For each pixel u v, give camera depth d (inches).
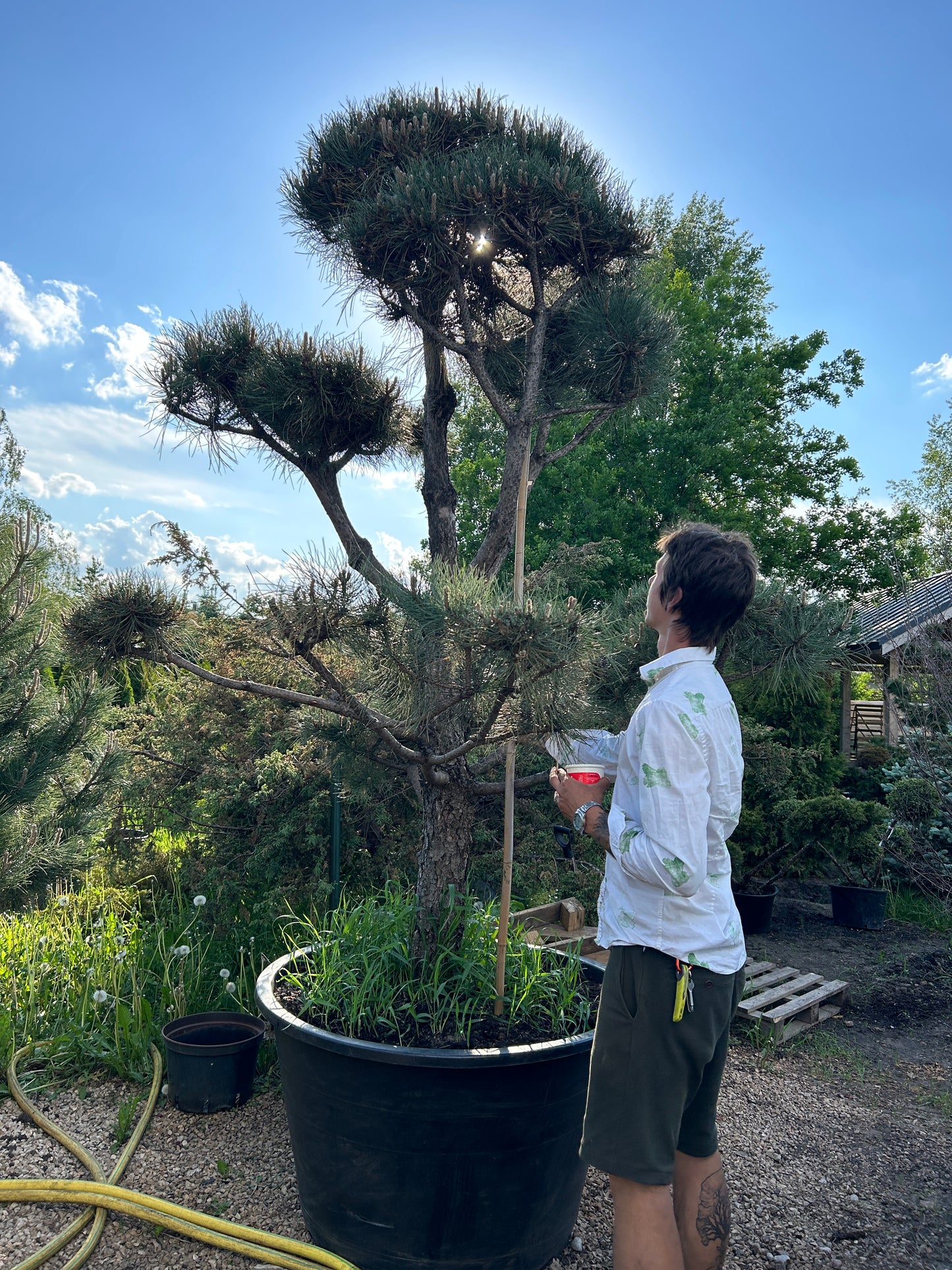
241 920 174.1
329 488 125.3
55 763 151.7
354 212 114.1
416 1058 76.3
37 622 150.7
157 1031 131.3
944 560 717.9
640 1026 62.6
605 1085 63.7
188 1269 82.4
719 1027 63.9
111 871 207.2
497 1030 88.3
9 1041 125.4
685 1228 71.2
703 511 550.6
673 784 61.4
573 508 504.4
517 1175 80.2
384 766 113.7
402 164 114.8
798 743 287.3
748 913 226.1
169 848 213.0
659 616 71.8
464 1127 78.0
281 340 122.6
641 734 65.3
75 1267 80.7
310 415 116.0
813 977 178.1
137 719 215.2
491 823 197.3
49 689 159.2
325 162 118.6
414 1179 78.9
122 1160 99.3
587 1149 64.1
